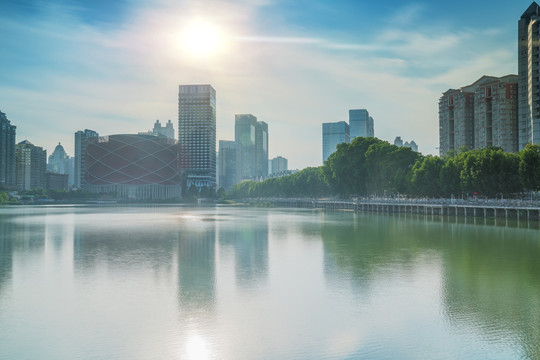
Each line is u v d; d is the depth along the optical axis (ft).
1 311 99.96
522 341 81.41
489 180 331.16
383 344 80.48
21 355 76.79
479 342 81.10
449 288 116.98
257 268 144.97
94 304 104.88
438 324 89.97
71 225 320.50
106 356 76.43
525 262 152.05
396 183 443.73
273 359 74.84
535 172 290.97
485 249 180.75
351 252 176.65
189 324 91.09
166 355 76.69
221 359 75.05
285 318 94.27
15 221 366.84
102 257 168.04
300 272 138.00
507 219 318.24
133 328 88.99
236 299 108.27
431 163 399.44
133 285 122.52
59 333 86.53
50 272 140.26
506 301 105.29
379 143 498.28
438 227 274.77
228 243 207.62
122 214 496.64
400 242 205.16
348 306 102.06
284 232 258.57
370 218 380.58
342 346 79.71
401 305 102.53
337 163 533.55
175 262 156.56
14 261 159.84
